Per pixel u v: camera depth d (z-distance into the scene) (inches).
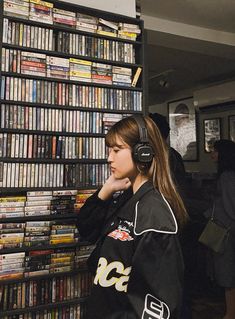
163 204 36.9
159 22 112.1
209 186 143.1
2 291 51.1
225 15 110.8
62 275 54.7
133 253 35.2
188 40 121.0
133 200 39.0
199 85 205.9
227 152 94.9
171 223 35.2
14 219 52.0
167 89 216.7
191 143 209.5
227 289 92.9
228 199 90.2
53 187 55.8
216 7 104.7
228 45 126.8
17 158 53.0
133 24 64.4
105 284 36.4
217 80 195.5
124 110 62.3
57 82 56.9
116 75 62.0
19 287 52.2
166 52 146.6
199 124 203.9
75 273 55.8
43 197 54.3
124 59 63.1
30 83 54.7
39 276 52.8
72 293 56.1
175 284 33.2
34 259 52.9
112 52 62.0
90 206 49.5
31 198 53.4
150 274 33.0
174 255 33.9
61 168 56.7
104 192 49.1
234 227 89.7
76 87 58.5
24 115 54.0
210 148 193.6
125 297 35.2
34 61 55.0
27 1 54.4
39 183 54.7
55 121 56.4
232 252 89.8
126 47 63.4
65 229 55.6
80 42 59.1
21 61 54.0
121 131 40.3
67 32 58.1
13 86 53.3
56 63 56.6
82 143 58.6
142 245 33.6
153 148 40.0
